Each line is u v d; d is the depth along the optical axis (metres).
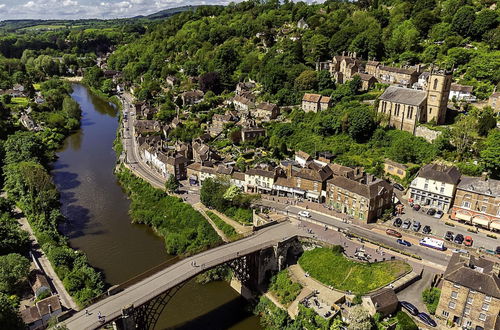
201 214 130.75
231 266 99.19
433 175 119.62
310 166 135.50
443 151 136.88
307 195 132.38
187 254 98.25
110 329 82.75
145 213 134.50
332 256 101.25
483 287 75.88
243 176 143.25
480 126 135.75
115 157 191.88
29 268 97.19
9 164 156.12
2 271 92.12
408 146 142.62
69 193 154.38
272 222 115.88
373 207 115.81
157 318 88.06
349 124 160.25
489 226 108.81
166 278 89.25
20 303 90.56
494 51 180.00
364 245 105.25
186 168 158.12
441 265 96.19
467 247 101.31
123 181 162.25
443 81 144.12
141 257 115.06
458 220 114.81
